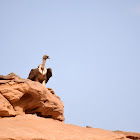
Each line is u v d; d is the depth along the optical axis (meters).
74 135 73.12
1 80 80.69
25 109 84.00
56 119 88.50
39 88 83.94
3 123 68.81
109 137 79.00
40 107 85.50
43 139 65.75
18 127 67.94
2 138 59.53
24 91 80.88
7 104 77.50
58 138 68.81
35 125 73.06
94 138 75.38
